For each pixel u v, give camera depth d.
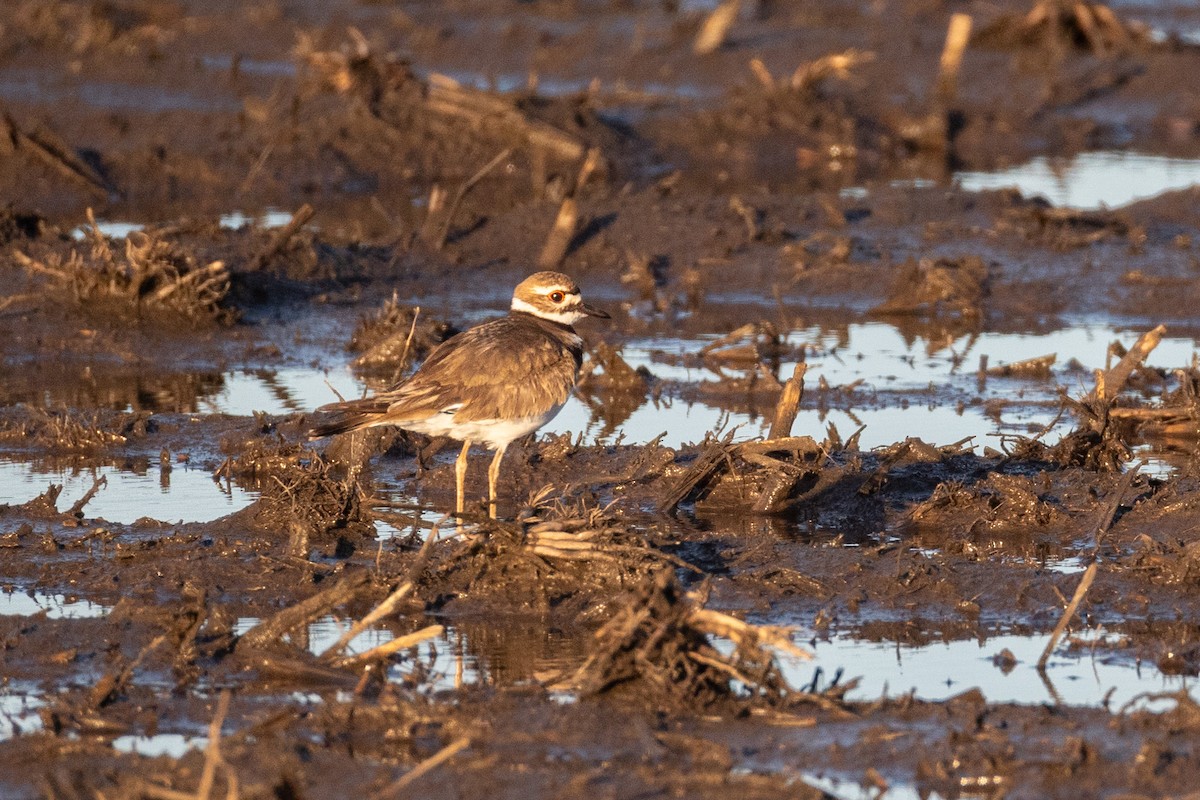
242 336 18.27
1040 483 12.98
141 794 7.93
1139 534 11.91
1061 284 20.44
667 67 33.59
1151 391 16.47
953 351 18.23
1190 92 32.09
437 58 34.59
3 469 13.80
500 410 11.68
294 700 9.30
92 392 16.19
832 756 8.55
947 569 11.20
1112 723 8.86
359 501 12.10
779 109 29.69
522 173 27.58
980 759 8.44
